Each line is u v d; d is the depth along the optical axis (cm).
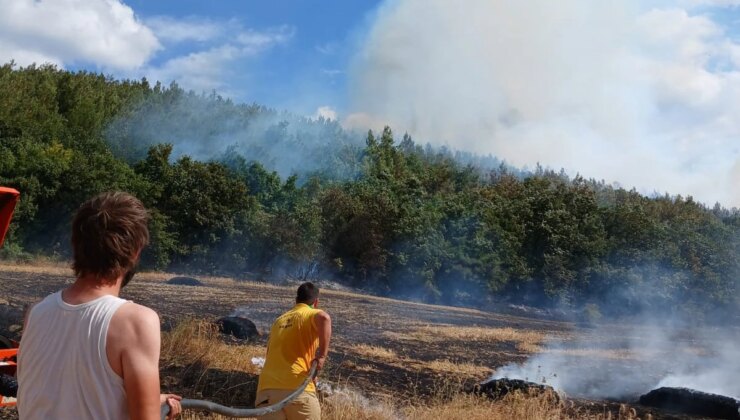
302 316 553
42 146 3703
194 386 812
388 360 1362
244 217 4078
